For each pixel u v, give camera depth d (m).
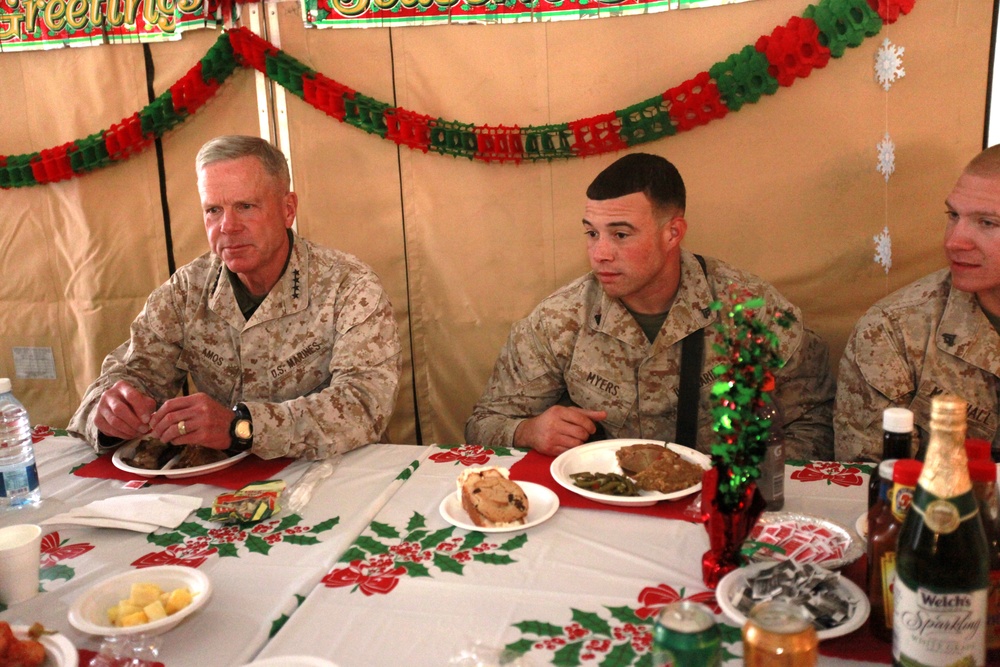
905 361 1.91
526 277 2.83
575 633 1.08
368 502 1.55
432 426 3.02
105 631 1.04
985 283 1.77
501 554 1.31
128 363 2.13
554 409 1.83
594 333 2.10
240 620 1.14
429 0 2.69
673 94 2.47
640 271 1.95
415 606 1.16
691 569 1.24
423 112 2.77
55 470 1.80
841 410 2.00
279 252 2.11
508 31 2.65
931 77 2.35
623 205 1.90
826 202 2.52
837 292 2.57
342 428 1.82
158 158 3.02
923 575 0.86
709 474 1.17
